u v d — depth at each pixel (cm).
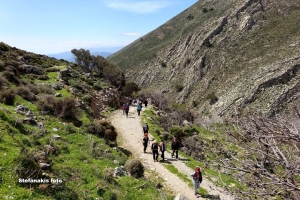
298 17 7469
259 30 8125
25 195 693
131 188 1095
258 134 406
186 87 8125
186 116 3988
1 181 699
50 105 1719
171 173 1501
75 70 3994
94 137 1583
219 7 11450
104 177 1045
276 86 5372
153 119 2934
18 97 1702
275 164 396
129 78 11581
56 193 782
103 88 3503
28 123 1240
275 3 8681
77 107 2016
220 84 7175
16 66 2653
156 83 10006
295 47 6216
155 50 12506
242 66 7156
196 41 9625
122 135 2216
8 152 824
